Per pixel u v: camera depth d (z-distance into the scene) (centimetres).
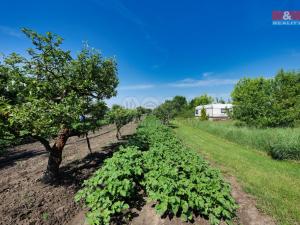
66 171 742
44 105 489
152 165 548
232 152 1067
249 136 1235
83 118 677
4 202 512
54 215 457
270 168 781
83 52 655
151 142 911
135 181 530
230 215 417
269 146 1002
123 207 407
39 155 1040
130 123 3584
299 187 596
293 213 452
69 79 623
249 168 779
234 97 1978
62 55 605
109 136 1745
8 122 488
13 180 673
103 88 746
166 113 2978
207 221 413
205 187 442
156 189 460
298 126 1591
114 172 443
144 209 463
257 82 1778
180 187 430
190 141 1419
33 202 512
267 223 420
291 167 796
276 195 541
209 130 1931
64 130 672
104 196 423
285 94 1590
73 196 546
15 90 521
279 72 1642
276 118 1589
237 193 560
